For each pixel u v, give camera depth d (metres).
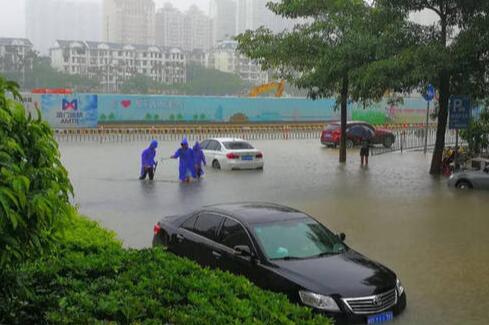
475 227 14.94
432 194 20.14
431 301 9.37
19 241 4.43
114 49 135.62
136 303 5.54
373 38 24.48
